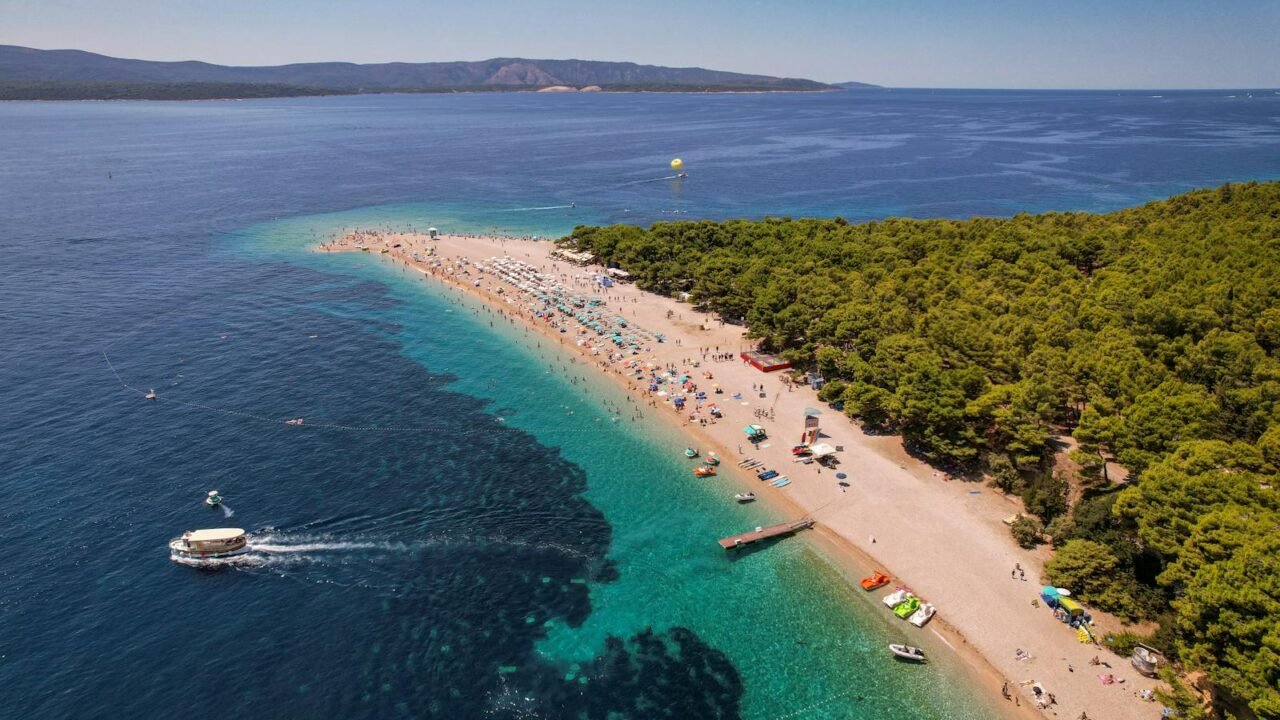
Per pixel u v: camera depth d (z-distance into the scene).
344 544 78.56
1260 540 55.81
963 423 92.31
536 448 99.69
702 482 91.75
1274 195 169.62
